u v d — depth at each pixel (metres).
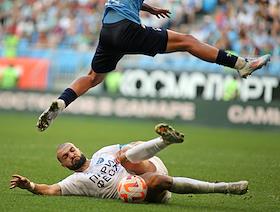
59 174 42.72
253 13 99.38
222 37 97.19
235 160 54.34
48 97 96.69
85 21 106.94
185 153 59.38
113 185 31.06
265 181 41.72
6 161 49.00
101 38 32.88
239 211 30.31
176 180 29.95
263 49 95.38
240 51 95.75
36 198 31.14
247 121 87.88
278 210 31.14
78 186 31.61
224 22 99.69
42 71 97.31
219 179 42.69
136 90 92.75
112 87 94.00
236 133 83.31
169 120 91.25
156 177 30.03
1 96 99.25
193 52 32.28
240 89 88.19
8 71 99.12
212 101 89.31
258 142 72.31
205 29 100.44
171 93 91.06
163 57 93.69
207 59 32.25
